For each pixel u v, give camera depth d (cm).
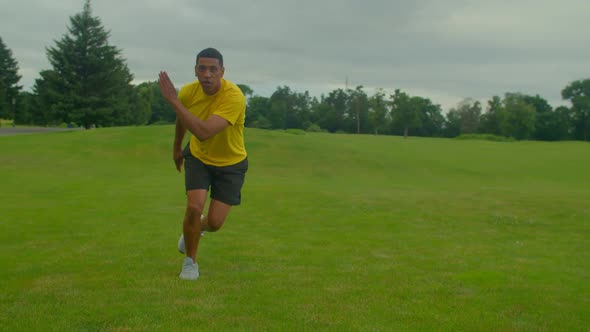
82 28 5428
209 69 443
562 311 411
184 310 384
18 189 1318
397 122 7138
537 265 585
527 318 391
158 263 548
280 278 494
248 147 2758
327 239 732
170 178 1762
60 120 5528
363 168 2439
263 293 438
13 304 393
